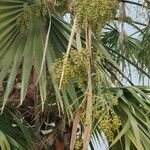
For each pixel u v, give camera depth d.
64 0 3.64
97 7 2.65
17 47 3.39
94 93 2.87
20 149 3.21
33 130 3.64
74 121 2.63
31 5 3.41
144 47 4.93
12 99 3.73
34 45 3.37
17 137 3.38
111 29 5.45
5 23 3.43
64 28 3.42
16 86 3.75
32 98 3.78
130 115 2.94
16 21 3.46
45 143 3.75
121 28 4.49
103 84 3.05
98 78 2.80
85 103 2.67
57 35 3.44
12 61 3.34
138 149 2.77
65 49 3.38
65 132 3.79
